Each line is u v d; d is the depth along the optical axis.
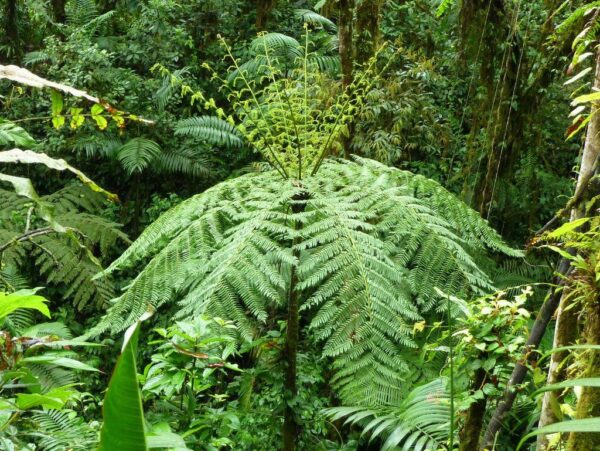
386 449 2.79
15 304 1.11
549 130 4.91
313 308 3.94
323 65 6.29
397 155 5.14
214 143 6.87
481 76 3.73
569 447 0.96
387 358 1.98
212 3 7.37
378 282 2.12
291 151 2.59
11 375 1.20
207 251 2.32
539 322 1.52
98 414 2.88
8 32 6.95
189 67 6.71
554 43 3.51
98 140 6.09
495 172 3.72
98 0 8.13
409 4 6.10
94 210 6.24
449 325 1.00
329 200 2.38
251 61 6.42
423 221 2.39
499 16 3.60
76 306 5.58
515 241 4.80
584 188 1.48
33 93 6.28
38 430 1.50
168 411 2.22
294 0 8.33
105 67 6.52
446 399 1.62
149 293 2.31
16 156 1.04
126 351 0.57
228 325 2.05
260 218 2.28
